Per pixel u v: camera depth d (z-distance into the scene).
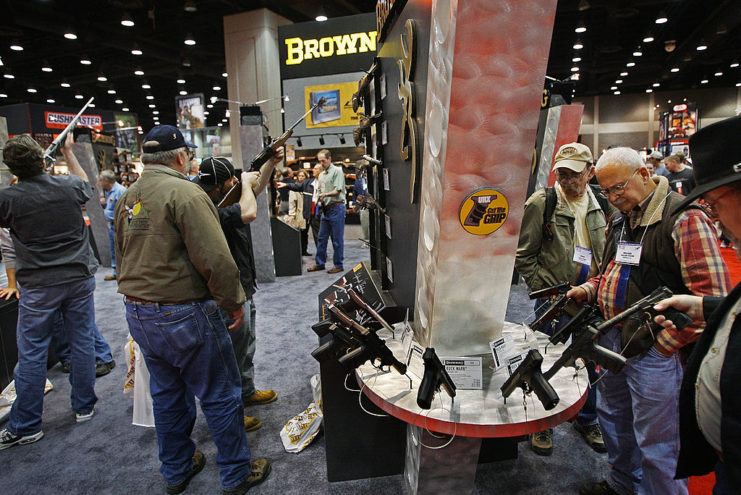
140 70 13.46
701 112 18.42
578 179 1.96
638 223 1.41
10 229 2.16
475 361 1.23
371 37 7.59
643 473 1.48
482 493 1.82
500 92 1.04
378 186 2.14
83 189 2.39
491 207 1.15
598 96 19.17
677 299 1.16
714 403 0.79
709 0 10.16
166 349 1.66
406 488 1.82
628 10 9.23
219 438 1.79
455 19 0.96
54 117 12.63
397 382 1.31
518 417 1.10
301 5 9.37
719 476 0.81
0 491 1.90
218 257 1.59
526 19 0.98
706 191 0.72
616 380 1.62
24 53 12.27
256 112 4.86
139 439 2.28
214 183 2.07
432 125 1.19
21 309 2.23
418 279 1.43
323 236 5.87
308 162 8.62
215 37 12.45
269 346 3.38
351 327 1.25
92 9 9.98
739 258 0.76
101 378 2.97
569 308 1.70
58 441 2.27
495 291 1.26
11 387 2.75
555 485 1.87
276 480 1.93
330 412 1.86
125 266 1.67
